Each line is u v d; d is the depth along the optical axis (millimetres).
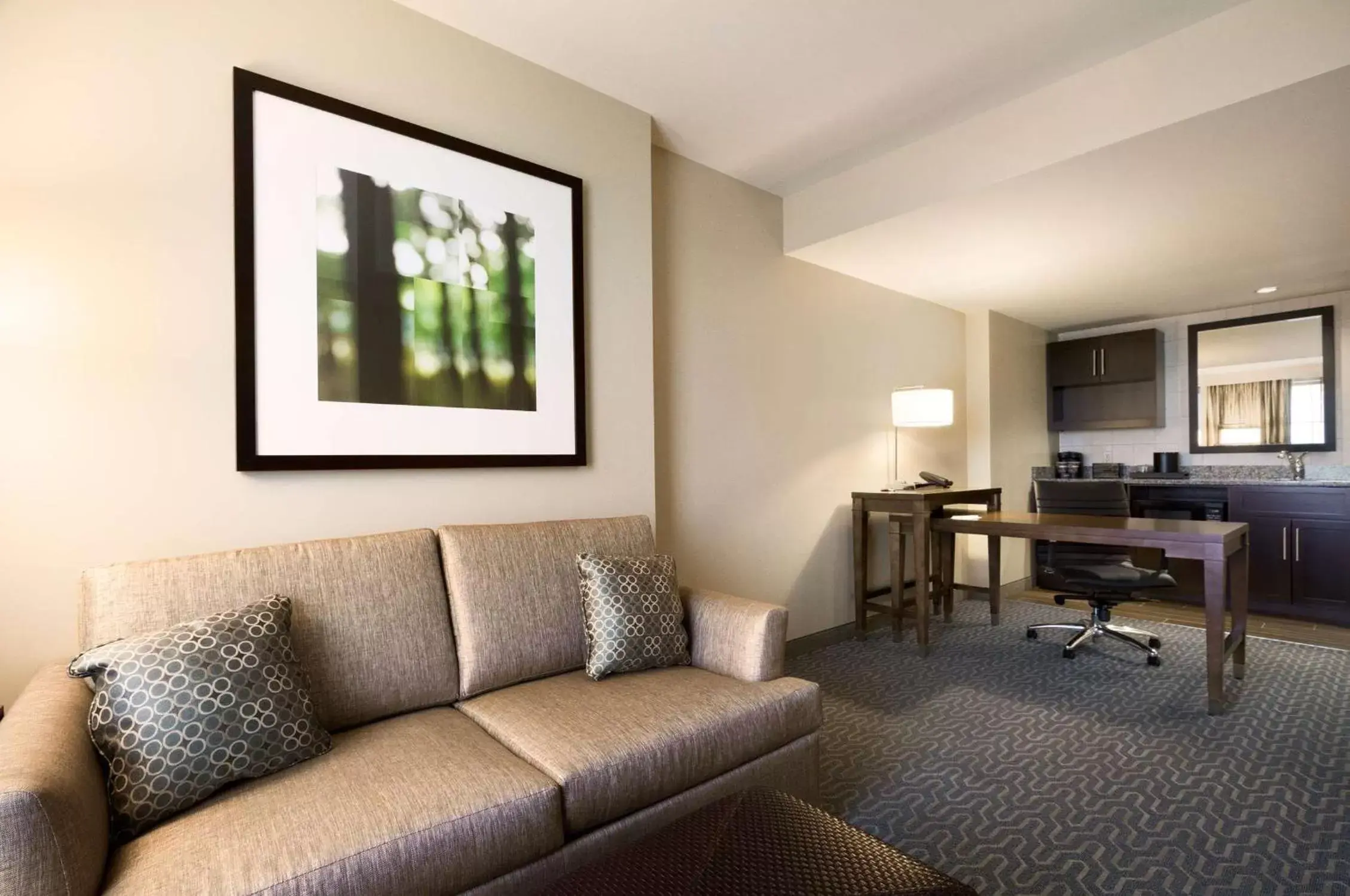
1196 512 4555
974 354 4926
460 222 2131
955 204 2889
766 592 3408
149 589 1430
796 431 3611
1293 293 4363
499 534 1951
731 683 1799
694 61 2344
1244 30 2049
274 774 1271
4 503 1473
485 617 1805
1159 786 1996
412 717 1623
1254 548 4285
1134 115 2281
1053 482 3797
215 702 1213
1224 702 2652
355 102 1948
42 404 1511
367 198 1944
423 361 2041
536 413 2295
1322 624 4008
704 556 3127
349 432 1899
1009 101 2619
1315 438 4426
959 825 1795
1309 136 2264
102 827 1024
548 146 2369
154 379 1634
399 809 1148
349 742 1446
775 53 2299
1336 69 1899
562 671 1919
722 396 3232
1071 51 2289
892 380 4273
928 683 2977
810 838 1084
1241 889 1517
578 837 1345
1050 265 3771
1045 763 2162
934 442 4613
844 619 3859
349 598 1624
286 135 1812
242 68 1764
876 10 2076
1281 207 2910
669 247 3014
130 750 1128
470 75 2182
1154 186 2693
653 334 2924
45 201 1521
